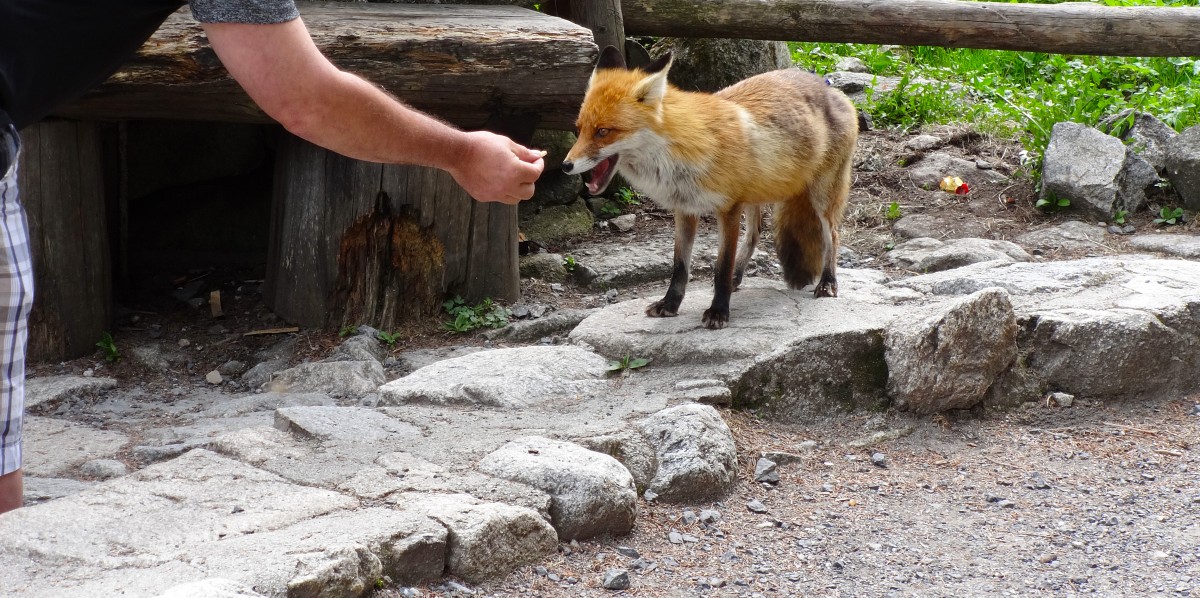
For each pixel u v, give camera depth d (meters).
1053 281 4.98
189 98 4.57
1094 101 7.43
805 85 4.87
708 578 2.96
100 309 5.09
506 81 4.79
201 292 5.70
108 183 5.56
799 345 4.21
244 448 3.33
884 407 4.23
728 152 4.35
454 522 2.80
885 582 2.98
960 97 8.12
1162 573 3.04
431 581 2.72
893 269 5.94
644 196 7.24
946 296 4.91
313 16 4.73
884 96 8.12
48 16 1.90
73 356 4.98
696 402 3.91
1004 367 4.32
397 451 3.36
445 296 5.29
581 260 5.98
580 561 2.98
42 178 4.77
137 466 3.65
